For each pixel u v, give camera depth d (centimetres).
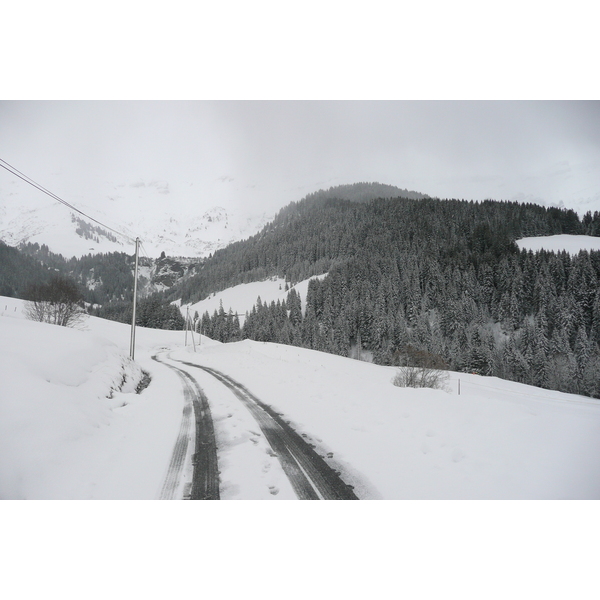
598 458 546
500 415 709
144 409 1016
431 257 11944
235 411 973
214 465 597
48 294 3350
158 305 11131
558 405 1639
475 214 15925
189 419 903
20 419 608
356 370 2039
